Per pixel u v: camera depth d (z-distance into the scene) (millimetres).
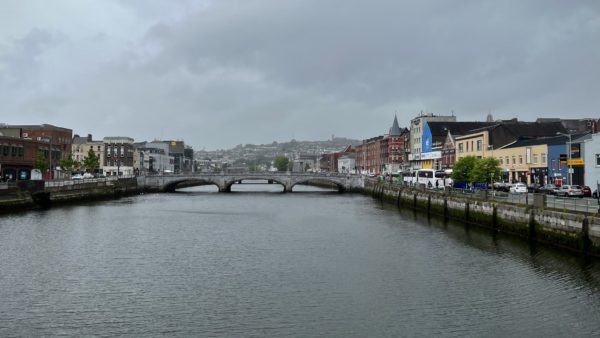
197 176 141875
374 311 28078
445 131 135125
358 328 25641
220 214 75938
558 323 25969
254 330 25516
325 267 38156
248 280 34594
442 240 49438
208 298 30609
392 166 172000
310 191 149625
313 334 24938
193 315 27672
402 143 173125
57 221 64250
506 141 99312
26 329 25719
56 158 137000
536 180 83312
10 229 56281
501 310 27984
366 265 38719
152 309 28688
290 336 24734
